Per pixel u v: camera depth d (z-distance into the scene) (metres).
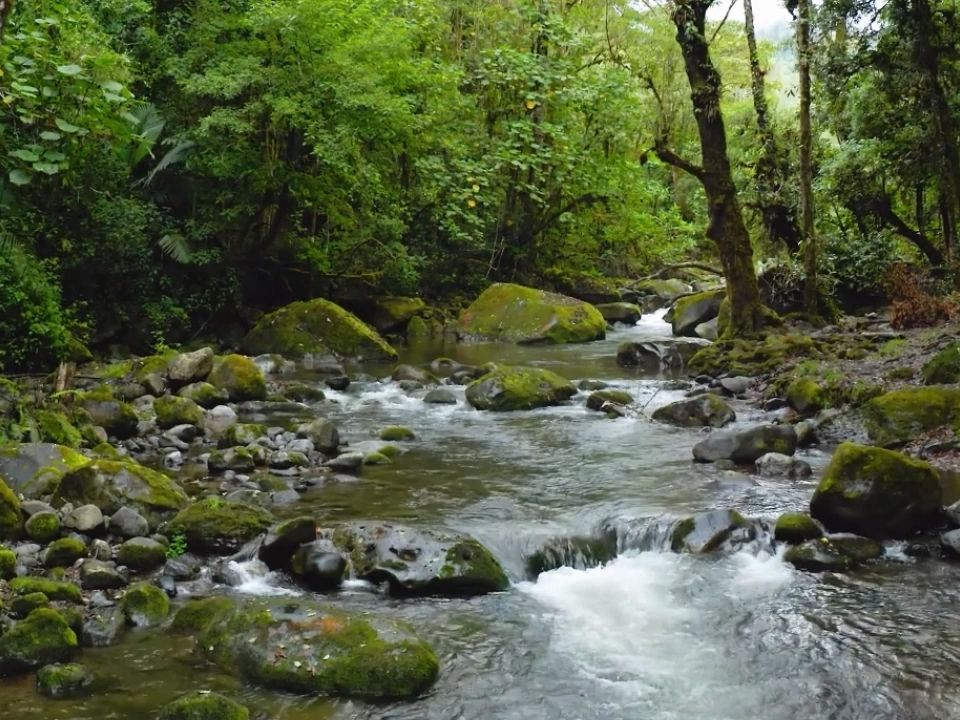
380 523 7.07
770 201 19.75
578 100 23.31
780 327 16.11
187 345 17.16
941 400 10.20
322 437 10.12
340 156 17.62
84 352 13.55
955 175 17.73
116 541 6.91
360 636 5.27
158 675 5.17
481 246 25.19
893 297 18.19
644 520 7.62
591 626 5.98
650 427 11.59
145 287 16.28
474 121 24.16
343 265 21.31
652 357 16.62
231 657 5.29
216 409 11.58
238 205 18.20
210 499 7.23
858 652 5.57
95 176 14.80
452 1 24.36
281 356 16.83
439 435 11.09
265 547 6.68
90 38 10.43
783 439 9.82
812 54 17.78
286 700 4.96
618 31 26.72
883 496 7.27
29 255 13.16
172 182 17.81
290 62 17.86
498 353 18.67
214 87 16.84
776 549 7.20
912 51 17.25
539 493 8.61
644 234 29.33
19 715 4.70
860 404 11.11
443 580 6.43
